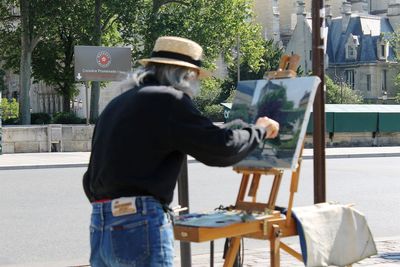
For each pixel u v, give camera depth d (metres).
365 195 16.36
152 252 3.84
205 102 71.56
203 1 48.94
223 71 91.69
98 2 44.69
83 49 33.50
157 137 3.87
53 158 28.52
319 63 7.22
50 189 17.59
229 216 5.08
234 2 49.94
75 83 55.34
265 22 112.50
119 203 3.89
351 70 113.25
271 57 82.75
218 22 48.84
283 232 5.14
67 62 53.59
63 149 33.12
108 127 4.01
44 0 43.66
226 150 3.92
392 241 10.06
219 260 8.66
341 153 32.34
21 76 43.56
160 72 4.13
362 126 38.31
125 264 3.86
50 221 12.41
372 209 14.01
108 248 3.90
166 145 3.89
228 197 15.84
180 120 3.88
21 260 9.24
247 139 4.12
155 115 3.88
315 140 7.31
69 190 17.31
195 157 3.98
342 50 115.19
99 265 4.00
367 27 114.19
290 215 5.18
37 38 44.53
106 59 33.78
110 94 71.88
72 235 11.08
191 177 20.77
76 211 13.60
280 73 5.37
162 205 3.96
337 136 38.00
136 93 3.96
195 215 5.21
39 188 17.86
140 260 3.83
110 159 3.93
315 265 5.19
